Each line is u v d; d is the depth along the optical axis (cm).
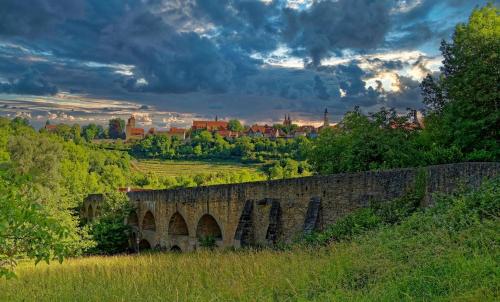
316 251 2350
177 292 1838
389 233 2142
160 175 17575
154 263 2877
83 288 2256
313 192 3141
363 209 2725
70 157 13538
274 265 2142
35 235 1327
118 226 5953
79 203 7812
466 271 1437
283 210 3391
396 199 2611
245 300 1681
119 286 2173
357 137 4175
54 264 3684
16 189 1309
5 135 11312
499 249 1551
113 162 16725
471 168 2316
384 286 1530
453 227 1886
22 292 2283
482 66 3469
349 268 1828
